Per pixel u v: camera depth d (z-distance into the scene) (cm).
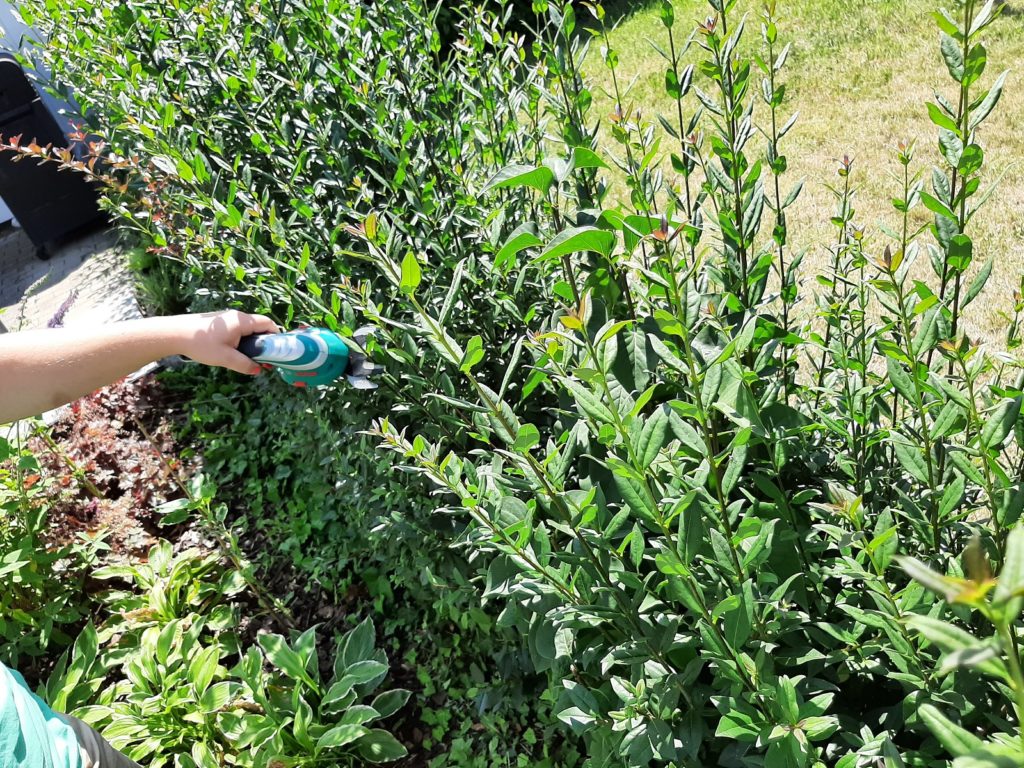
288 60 240
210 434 371
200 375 416
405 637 264
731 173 149
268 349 157
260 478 353
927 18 452
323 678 259
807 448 154
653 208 157
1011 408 100
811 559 141
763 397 132
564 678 160
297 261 207
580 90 175
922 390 114
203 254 264
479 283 185
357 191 221
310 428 304
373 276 223
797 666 136
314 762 218
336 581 286
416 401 185
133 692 242
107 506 315
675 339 145
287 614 277
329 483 302
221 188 250
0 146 216
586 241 92
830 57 452
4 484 297
